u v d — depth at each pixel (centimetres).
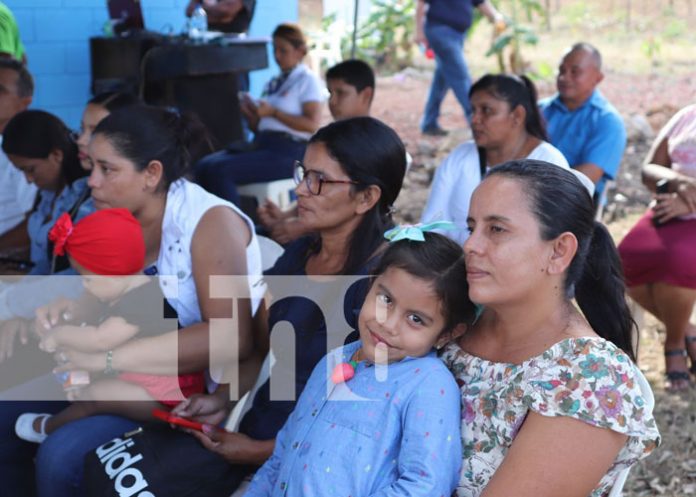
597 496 180
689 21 1416
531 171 175
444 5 819
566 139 487
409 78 1166
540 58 1177
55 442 253
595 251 199
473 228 179
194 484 227
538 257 173
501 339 188
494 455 178
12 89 412
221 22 664
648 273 412
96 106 338
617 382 166
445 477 179
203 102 603
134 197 261
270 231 395
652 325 481
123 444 232
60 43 663
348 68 503
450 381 187
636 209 653
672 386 414
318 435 193
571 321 181
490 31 1386
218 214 262
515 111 365
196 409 250
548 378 170
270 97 603
